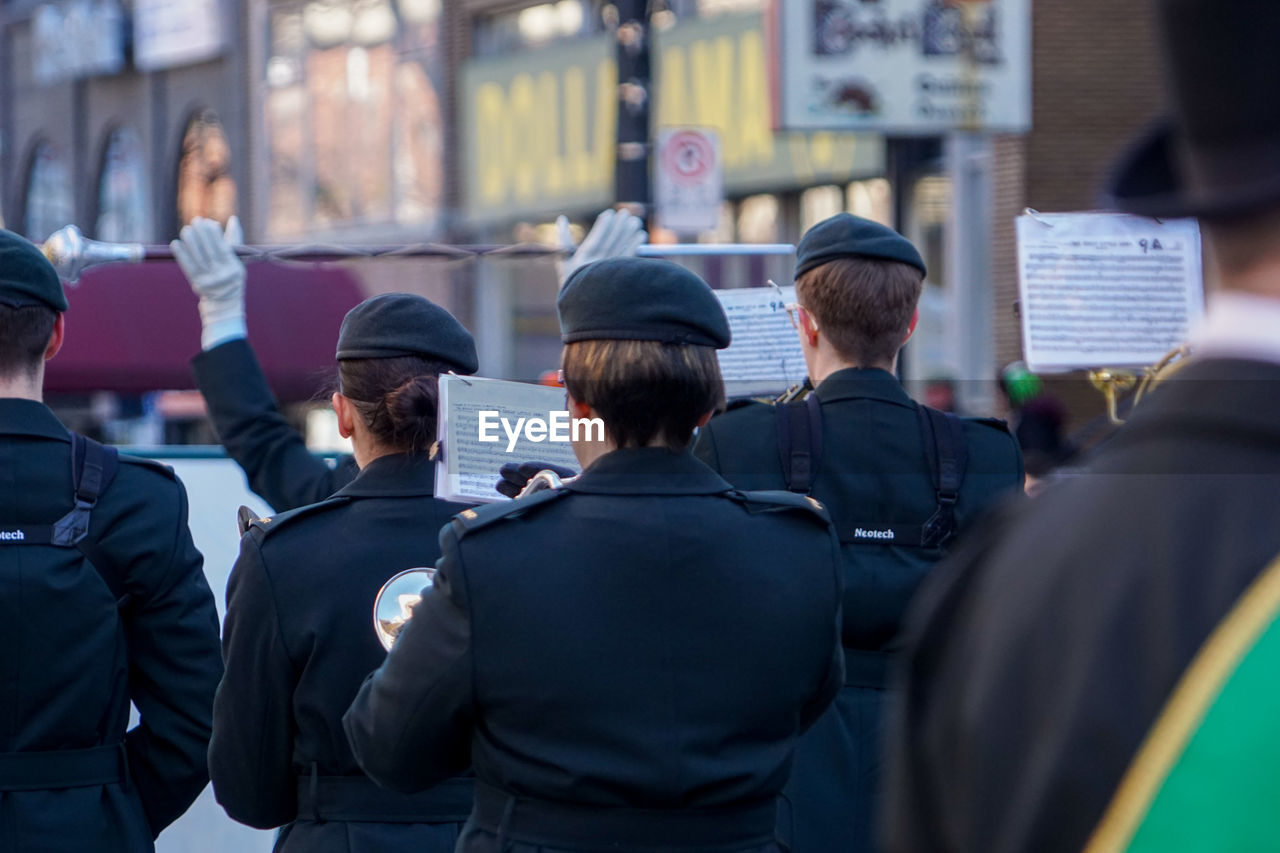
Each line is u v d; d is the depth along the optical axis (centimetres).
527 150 5775
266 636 921
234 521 1533
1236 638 312
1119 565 333
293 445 1223
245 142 6962
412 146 6291
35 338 1021
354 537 938
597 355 792
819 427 1090
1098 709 321
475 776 859
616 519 774
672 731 754
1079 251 1059
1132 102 4256
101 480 1027
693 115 5147
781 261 3353
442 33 6150
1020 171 4262
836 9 4044
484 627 752
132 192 7600
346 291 3578
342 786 928
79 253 1291
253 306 3422
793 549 810
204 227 1278
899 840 378
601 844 749
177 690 1051
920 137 4584
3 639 973
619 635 755
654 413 795
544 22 5894
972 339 4341
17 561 982
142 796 1066
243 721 928
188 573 1058
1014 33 4106
